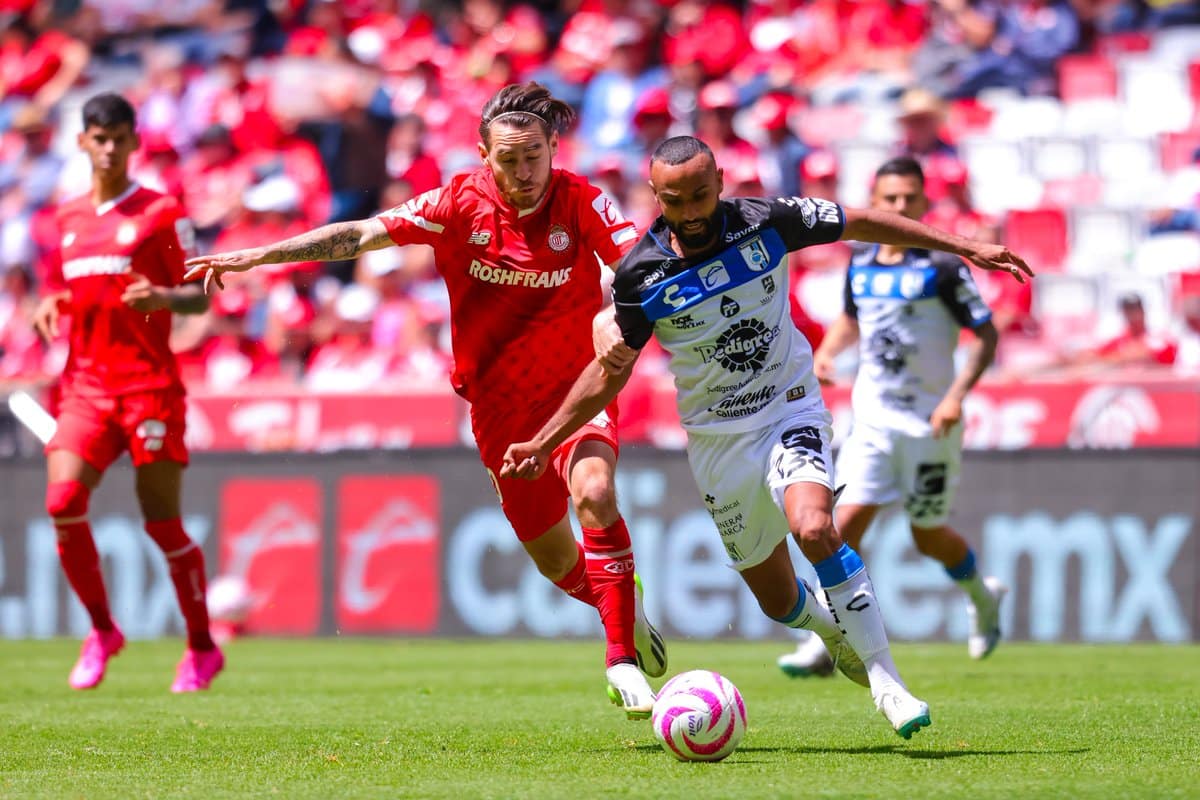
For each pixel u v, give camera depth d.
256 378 49.59
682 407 18.08
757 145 52.78
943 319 28.16
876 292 28.38
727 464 17.80
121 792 14.95
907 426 28.41
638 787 14.59
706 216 16.47
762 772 15.57
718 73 57.47
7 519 43.84
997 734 18.77
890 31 57.91
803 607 18.84
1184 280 48.72
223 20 66.50
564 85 58.47
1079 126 54.69
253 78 61.78
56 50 66.25
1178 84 55.56
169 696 26.27
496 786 14.90
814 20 58.41
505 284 19.23
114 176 27.36
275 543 42.28
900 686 16.66
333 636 41.75
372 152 57.78
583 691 26.69
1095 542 37.62
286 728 20.77
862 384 28.77
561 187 19.09
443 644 40.12
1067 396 39.03
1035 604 38.00
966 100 56.25
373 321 49.44
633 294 17.14
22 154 62.72
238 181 57.06
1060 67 56.56
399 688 27.52
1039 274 48.72
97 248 27.16
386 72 61.59
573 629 40.41
